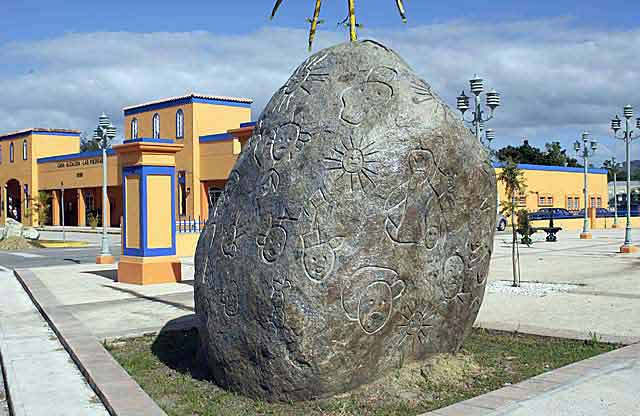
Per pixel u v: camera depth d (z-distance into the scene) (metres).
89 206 48.47
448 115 6.33
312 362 5.56
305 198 5.70
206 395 6.02
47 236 37.81
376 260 5.73
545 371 6.67
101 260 20.11
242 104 38.44
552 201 45.28
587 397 5.59
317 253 5.56
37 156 49.41
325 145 5.86
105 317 10.26
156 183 14.74
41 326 9.95
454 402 5.68
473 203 6.45
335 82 6.23
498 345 7.88
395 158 5.86
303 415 5.43
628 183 22.41
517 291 12.77
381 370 6.04
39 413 5.79
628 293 12.27
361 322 5.68
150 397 5.90
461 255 6.42
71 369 7.28
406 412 5.43
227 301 5.94
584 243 27.67
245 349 5.82
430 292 6.18
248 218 6.02
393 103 6.04
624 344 7.84
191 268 18.08
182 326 9.26
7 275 17.56
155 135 39.28
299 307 5.51
